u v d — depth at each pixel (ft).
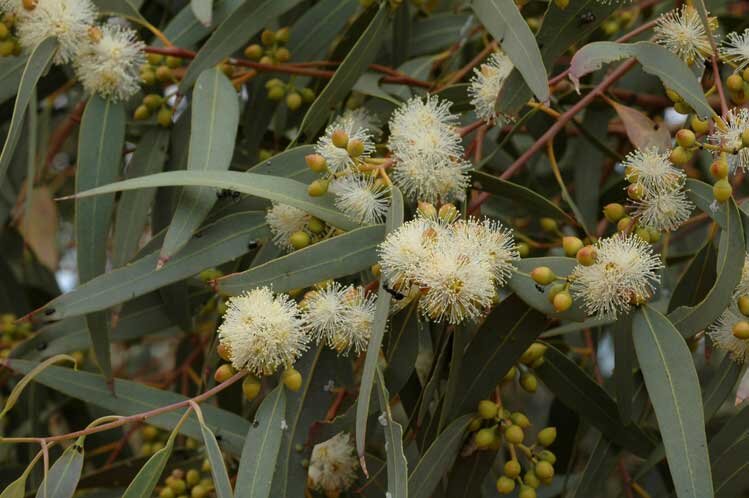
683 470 3.19
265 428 3.30
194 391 4.33
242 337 3.23
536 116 3.98
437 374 3.42
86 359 4.56
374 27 3.64
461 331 3.38
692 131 3.37
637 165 3.34
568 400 3.58
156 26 4.20
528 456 3.45
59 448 4.00
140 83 3.80
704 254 3.58
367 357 3.13
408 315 3.42
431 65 4.05
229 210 3.49
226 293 3.33
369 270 3.52
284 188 3.35
